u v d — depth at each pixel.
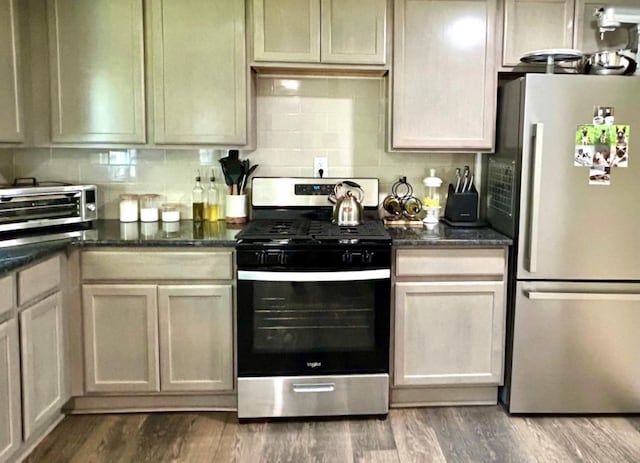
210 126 2.86
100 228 2.90
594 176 2.56
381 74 3.07
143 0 2.78
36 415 2.30
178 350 2.63
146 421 2.64
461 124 2.88
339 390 2.62
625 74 2.72
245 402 2.61
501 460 2.33
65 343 2.56
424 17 2.81
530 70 2.87
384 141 3.17
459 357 2.72
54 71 2.79
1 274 2.00
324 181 3.12
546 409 2.71
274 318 2.57
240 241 2.52
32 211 2.64
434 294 2.67
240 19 2.79
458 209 3.02
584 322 2.64
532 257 2.57
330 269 2.54
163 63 2.81
